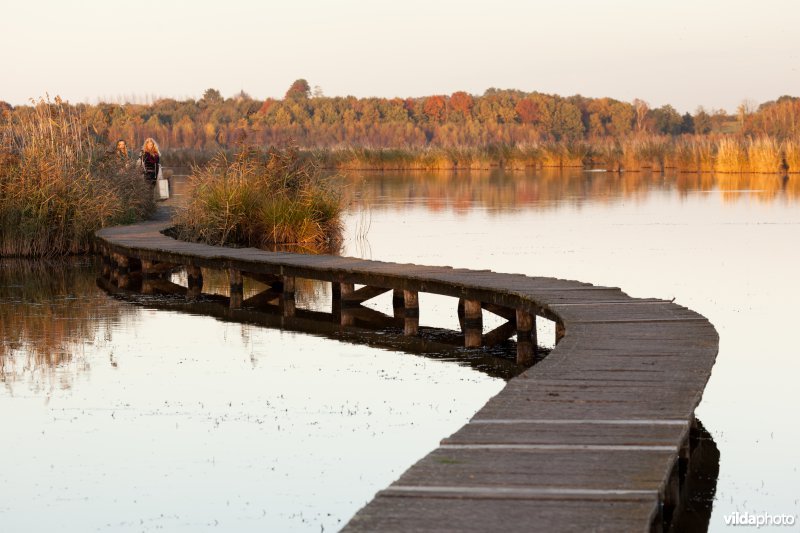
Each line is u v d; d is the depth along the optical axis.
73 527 6.33
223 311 14.41
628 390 7.29
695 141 55.84
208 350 11.56
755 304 13.96
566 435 6.18
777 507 6.61
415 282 13.08
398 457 7.57
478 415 6.67
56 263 19.83
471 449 5.92
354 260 15.30
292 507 6.61
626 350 8.69
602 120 103.94
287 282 14.97
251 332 12.72
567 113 99.81
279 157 23.14
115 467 7.41
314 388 9.72
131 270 19.09
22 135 22.00
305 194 22.41
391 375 10.27
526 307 11.46
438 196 36.91
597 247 20.69
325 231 22.25
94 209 21.14
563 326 10.42
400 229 24.98
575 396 7.14
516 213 29.22
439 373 10.38
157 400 9.28
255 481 7.09
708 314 13.23
